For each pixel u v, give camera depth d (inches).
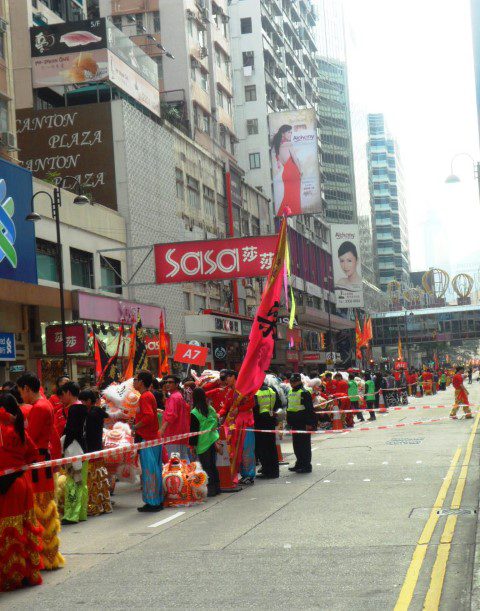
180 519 438.3
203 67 2228.1
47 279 1268.5
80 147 1590.8
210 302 2023.9
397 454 701.3
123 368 1370.6
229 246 1226.0
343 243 3558.1
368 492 489.1
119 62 1640.0
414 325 4896.7
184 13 2121.1
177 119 2005.4
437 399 2169.0
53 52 1612.9
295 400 628.7
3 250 1071.6
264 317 569.6
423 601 250.4
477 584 260.8
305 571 298.4
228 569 308.5
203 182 2066.9
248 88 3105.3
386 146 7696.9
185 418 539.2
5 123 1248.2
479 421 1067.9
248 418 564.4
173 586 287.9
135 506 504.7
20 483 305.0
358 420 1375.5
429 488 491.2
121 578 306.2
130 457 548.1
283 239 584.4
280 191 2647.6
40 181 1251.2
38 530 311.3
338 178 4579.2
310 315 2755.9
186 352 856.3
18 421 307.4
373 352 5167.3
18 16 1631.4
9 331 1122.7
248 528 393.1
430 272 5241.1
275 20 3422.7
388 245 7500.0
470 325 4847.4
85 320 1253.1
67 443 453.1
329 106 4618.6
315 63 4173.2
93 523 445.1
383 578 282.5
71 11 1844.2
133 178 1605.6
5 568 298.5
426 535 352.2
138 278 1577.3
